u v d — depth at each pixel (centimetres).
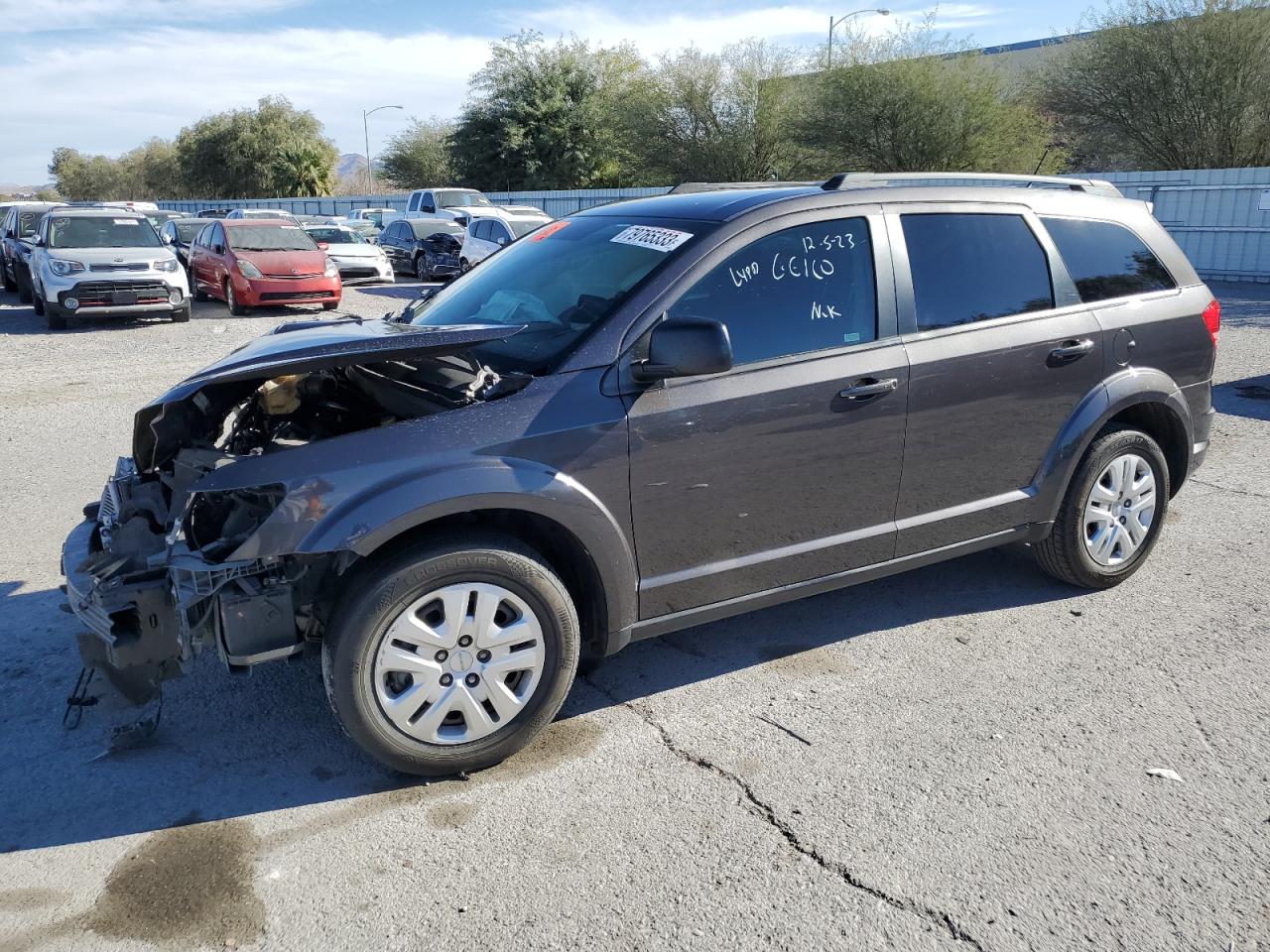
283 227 1838
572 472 337
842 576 406
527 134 4575
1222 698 389
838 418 384
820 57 3152
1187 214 2086
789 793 330
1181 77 2719
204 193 6869
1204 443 513
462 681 329
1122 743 359
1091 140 2989
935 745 358
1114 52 2812
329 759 351
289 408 393
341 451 315
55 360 1204
